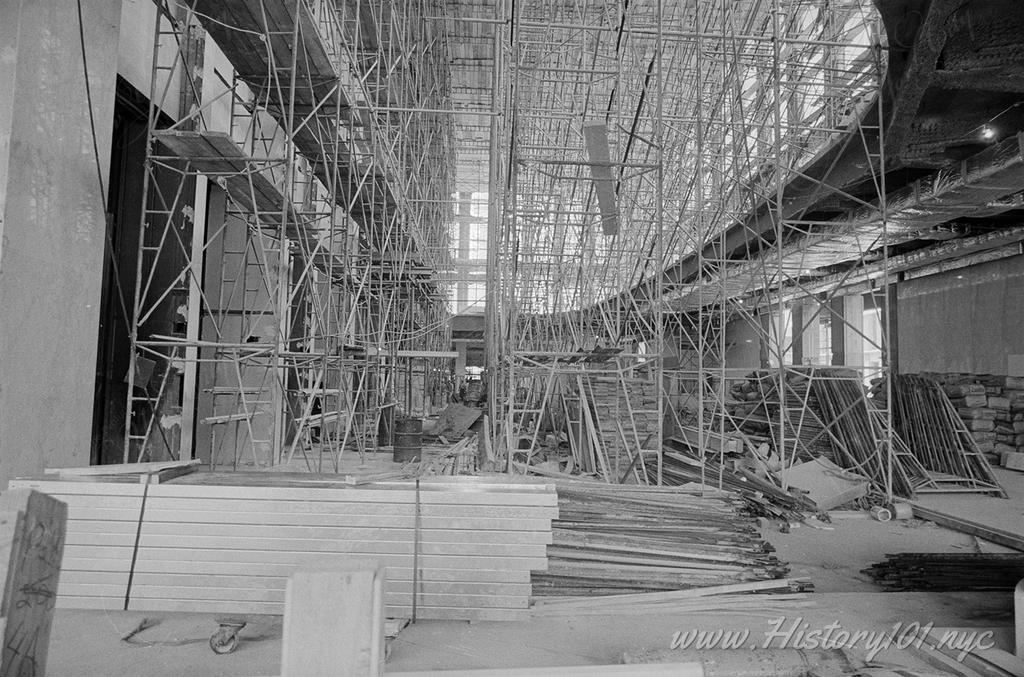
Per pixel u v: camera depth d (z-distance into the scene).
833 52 12.76
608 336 14.85
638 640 4.09
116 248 8.37
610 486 6.17
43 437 5.67
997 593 5.20
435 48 18.69
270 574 4.44
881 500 9.38
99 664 3.60
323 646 1.69
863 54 12.17
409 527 4.53
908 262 16.02
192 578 4.44
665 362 25.02
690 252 17.17
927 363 17.09
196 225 9.50
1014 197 9.95
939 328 16.64
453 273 37.03
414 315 18.83
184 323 9.02
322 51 8.12
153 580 4.44
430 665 3.72
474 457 11.49
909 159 8.80
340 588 1.71
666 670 1.87
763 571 5.02
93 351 6.28
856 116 9.57
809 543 7.57
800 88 14.76
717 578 4.93
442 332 26.19
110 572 4.45
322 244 12.45
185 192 8.96
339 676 1.69
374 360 13.02
